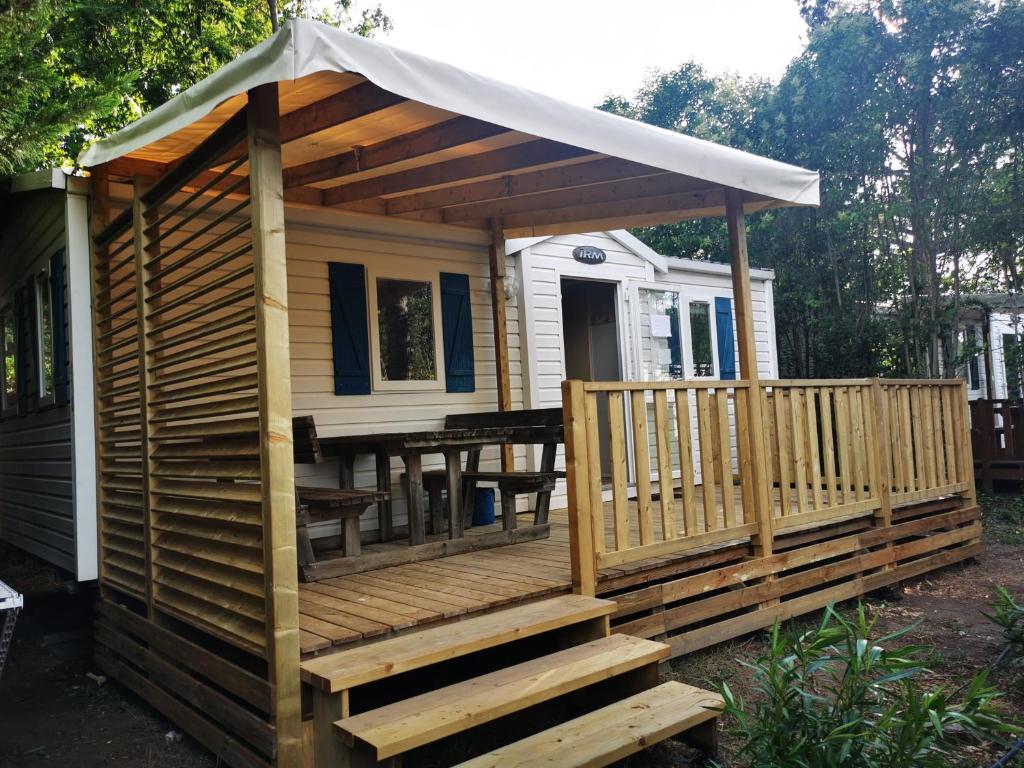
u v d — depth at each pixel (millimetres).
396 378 6230
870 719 3424
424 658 3078
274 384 2980
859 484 5805
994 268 13641
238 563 3227
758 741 2842
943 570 6809
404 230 6332
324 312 5852
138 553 4340
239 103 3721
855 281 12961
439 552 4953
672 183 5293
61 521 5379
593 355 9125
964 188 11492
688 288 8938
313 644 3121
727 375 9297
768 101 13305
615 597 4168
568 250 7617
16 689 4645
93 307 4918
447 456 5172
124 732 3957
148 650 4207
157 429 4098
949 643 4855
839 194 12141
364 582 4316
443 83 3162
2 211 6516
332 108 3725
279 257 3014
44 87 7578
